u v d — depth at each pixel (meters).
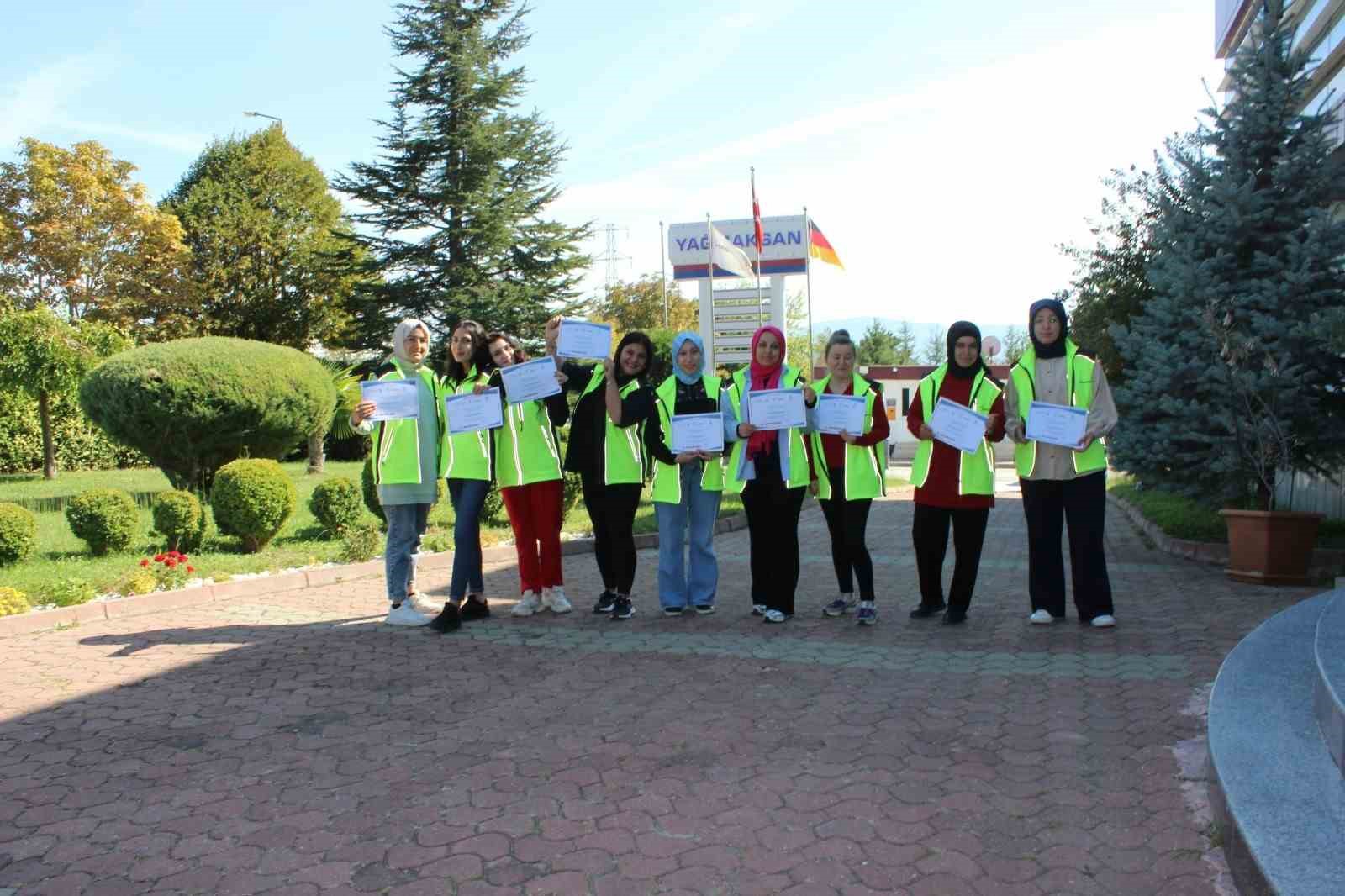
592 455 7.25
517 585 8.84
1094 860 3.27
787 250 29.73
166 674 5.79
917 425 6.96
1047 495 6.73
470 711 5.00
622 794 3.89
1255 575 8.20
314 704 5.17
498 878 3.23
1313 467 9.32
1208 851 3.31
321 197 41.72
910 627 6.78
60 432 25.20
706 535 7.25
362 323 32.84
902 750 4.32
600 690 5.34
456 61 31.95
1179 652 5.88
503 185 33.62
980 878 3.16
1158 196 10.44
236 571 9.21
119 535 10.20
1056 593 6.81
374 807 3.81
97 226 35.31
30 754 4.45
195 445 14.44
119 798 3.93
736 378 7.14
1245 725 3.79
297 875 3.27
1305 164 9.15
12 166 34.19
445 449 7.12
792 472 6.86
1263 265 9.04
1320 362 8.66
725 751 4.34
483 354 7.27
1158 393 9.41
